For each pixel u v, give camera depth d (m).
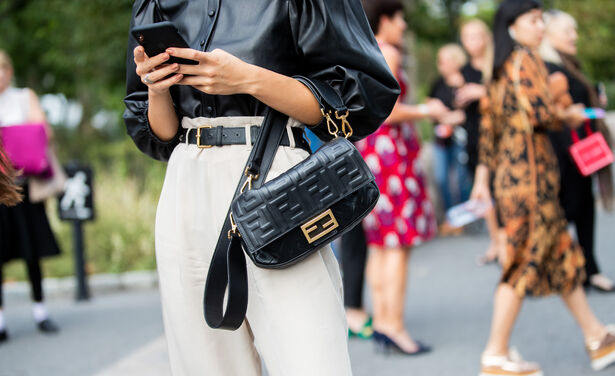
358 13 1.90
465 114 7.08
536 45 3.69
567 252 3.60
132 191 9.69
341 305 1.82
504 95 3.62
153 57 1.66
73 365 4.61
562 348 4.20
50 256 5.54
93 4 10.99
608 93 18.11
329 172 1.72
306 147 1.85
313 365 1.72
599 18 19.14
